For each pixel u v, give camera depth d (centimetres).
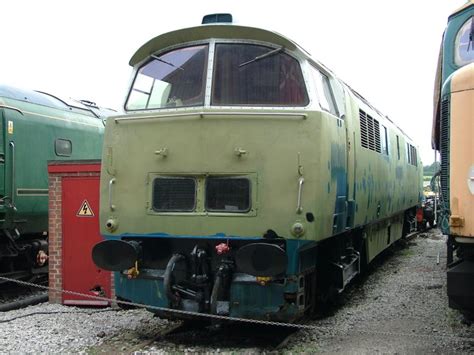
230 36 660
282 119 601
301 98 630
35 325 714
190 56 670
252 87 643
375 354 580
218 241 631
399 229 1518
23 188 1050
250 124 605
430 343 616
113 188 647
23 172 1051
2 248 1055
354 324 715
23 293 1075
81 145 1230
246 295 617
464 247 554
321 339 642
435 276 1103
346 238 841
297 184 594
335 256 765
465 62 717
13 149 1025
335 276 759
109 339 653
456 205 538
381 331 675
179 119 621
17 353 596
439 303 832
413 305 823
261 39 652
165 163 626
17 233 1052
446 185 577
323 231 614
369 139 931
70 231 847
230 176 609
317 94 641
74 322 732
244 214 602
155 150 630
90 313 790
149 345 625
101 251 627
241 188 606
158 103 668
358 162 820
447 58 737
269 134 602
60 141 1159
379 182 1023
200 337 668
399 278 1085
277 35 638
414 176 1733
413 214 1905
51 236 855
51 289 784
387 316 757
